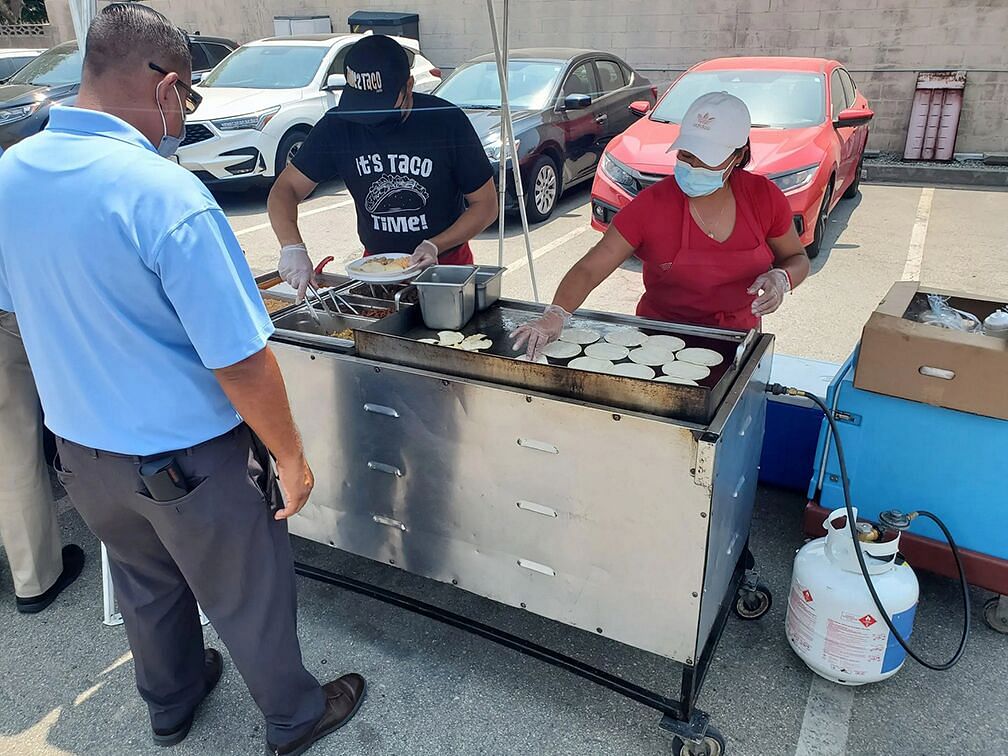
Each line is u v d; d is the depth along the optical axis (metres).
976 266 4.47
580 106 4.31
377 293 2.19
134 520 1.39
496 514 1.66
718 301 1.97
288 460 1.37
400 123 2.17
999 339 1.75
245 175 3.78
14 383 1.93
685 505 1.40
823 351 3.48
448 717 1.78
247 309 1.20
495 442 1.57
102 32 1.16
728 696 1.81
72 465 1.33
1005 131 5.54
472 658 1.96
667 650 1.56
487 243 5.28
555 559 1.62
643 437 1.38
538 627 2.07
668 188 1.88
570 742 1.70
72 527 2.58
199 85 3.41
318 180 2.34
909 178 5.93
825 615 1.70
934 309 1.99
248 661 1.52
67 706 1.85
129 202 1.11
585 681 1.87
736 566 1.96
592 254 1.92
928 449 1.89
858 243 4.88
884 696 1.79
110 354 1.21
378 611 2.14
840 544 1.72
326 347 1.77
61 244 1.12
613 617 1.61
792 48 4.46
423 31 3.45
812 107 4.35
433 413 1.62
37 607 2.16
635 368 1.63
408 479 1.75
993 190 5.78
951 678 1.84
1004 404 1.74
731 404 1.41
